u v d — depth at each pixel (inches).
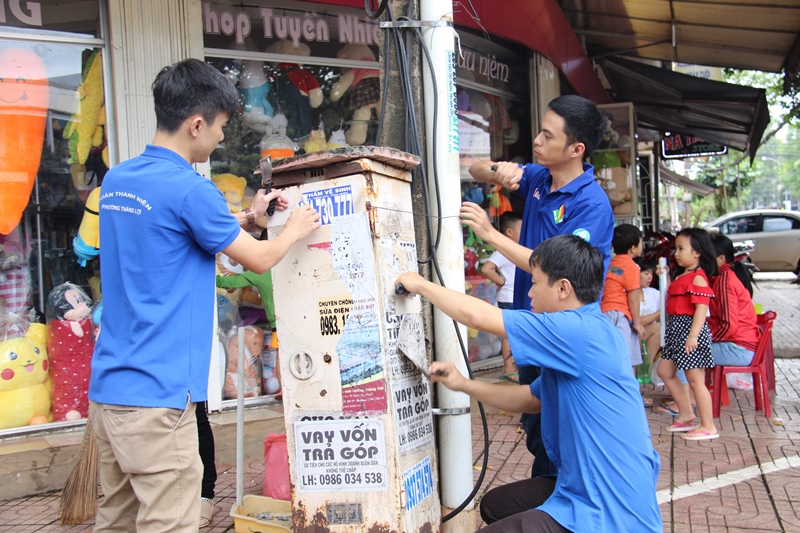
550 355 95.3
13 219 195.3
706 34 388.8
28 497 169.6
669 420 231.1
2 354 187.3
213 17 216.2
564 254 99.3
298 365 104.9
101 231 100.9
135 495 103.0
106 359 97.3
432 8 121.3
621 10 367.6
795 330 433.1
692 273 207.5
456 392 122.3
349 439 102.1
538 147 121.8
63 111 200.1
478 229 117.1
